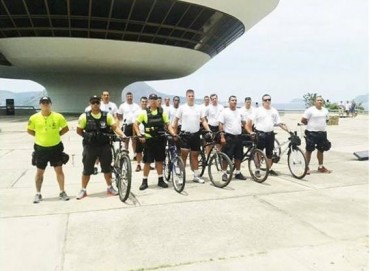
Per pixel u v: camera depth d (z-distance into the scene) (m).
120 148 7.21
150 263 3.92
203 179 8.17
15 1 27.50
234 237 4.64
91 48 31.67
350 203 6.20
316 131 8.73
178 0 27.78
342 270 3.71
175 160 7.11
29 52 32.53
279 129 21.89
